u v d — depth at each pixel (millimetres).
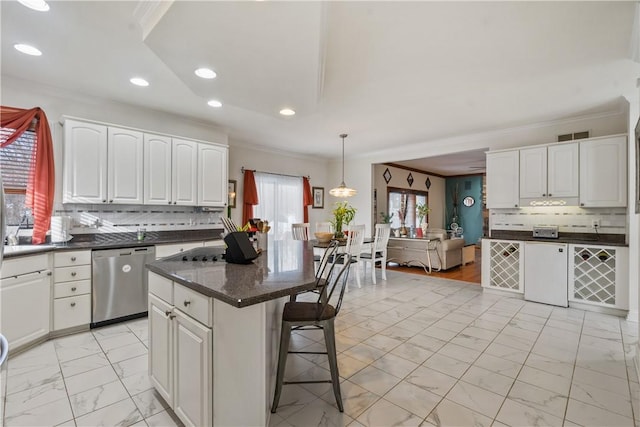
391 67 2748
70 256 2986
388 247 7043
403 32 2221
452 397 2018
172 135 3971
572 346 2771
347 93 3359
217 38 1751
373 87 3193
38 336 2756
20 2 1910
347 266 2047
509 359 2529
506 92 3328
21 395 2029
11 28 2193
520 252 4273
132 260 3367
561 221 4324
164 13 1558
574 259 3912
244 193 5734
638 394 2047
